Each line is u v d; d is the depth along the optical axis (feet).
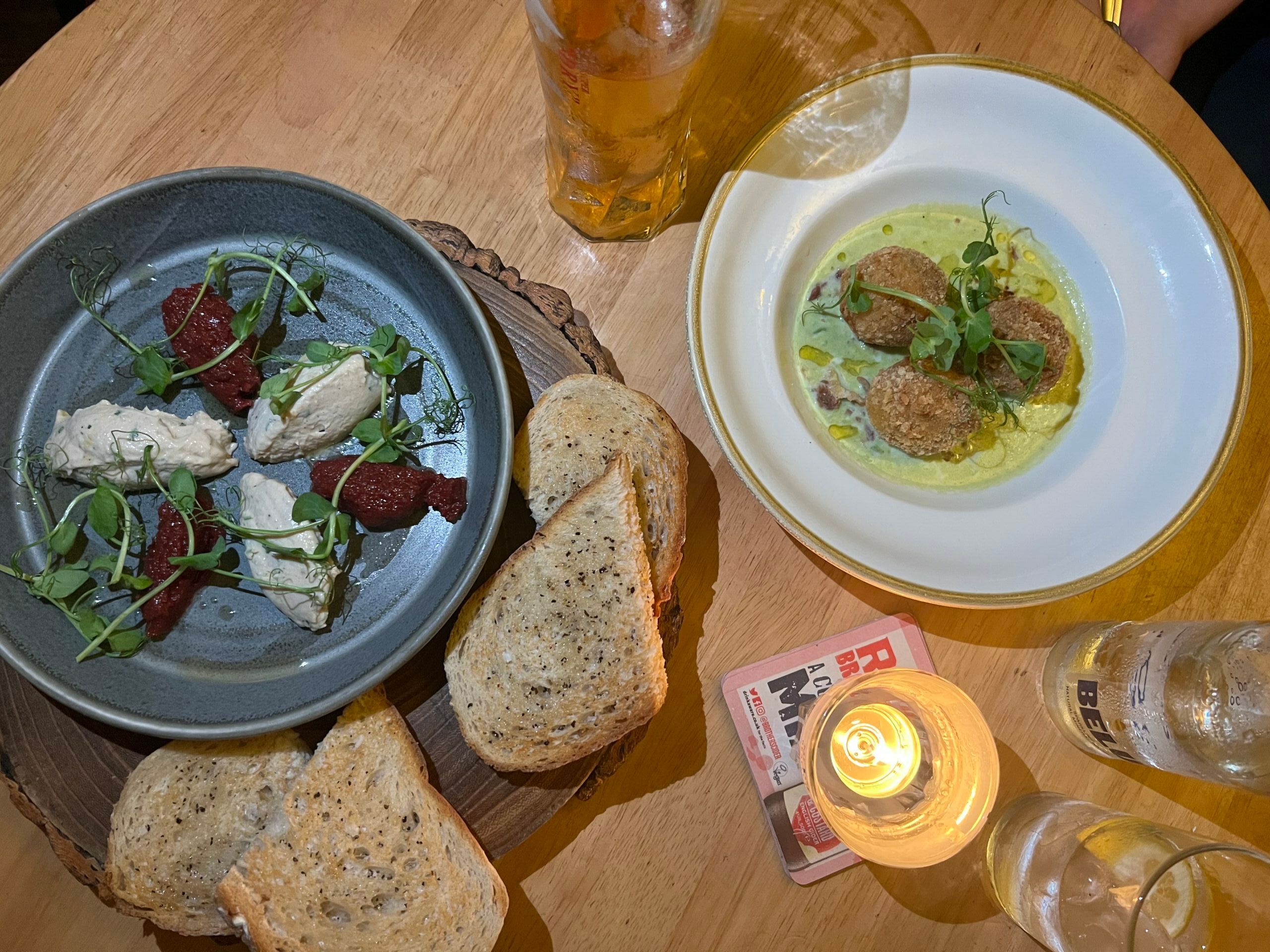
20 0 5.26
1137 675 3.29
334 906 3.05
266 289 3.28
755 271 3.49
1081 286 3.65
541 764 3.19
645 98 2.83
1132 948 2.68
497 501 2.99
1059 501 3.44
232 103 3.66
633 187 3.40
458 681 3.23
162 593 3.16
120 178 3.59
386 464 3.30
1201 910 3.03
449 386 3.44
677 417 3.67
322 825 3.05
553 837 3.43
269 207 3.35
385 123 3.70
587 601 3.15
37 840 3.21
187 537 3.20
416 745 3.21
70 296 3.31
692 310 3.34
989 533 3.38
